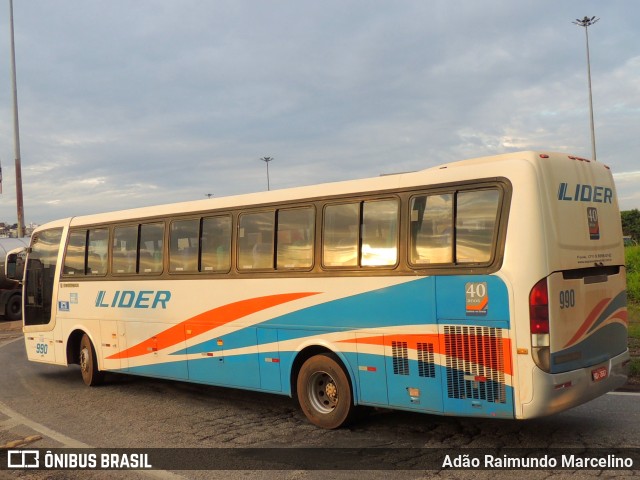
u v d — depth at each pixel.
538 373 5.88
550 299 5.95
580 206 6.52
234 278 8.70
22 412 9.33
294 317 7.89
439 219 6.64
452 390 6.42
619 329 6.97
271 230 8.29
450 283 6.47
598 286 6.63
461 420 7.75
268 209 8.36
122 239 10.79
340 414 7.38
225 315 8.79
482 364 6.20
